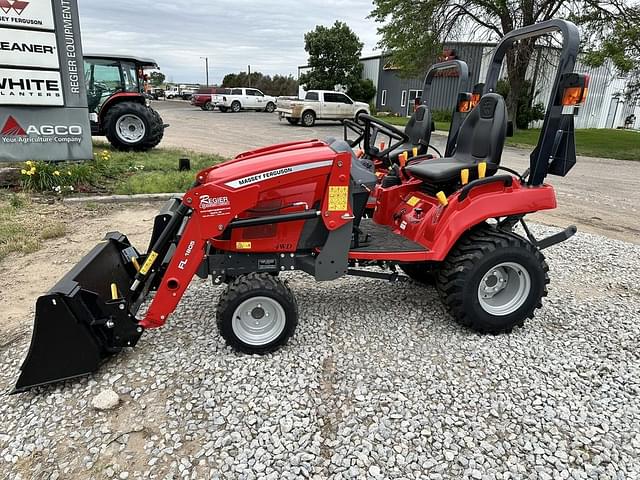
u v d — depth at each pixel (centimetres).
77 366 264
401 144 454
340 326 334
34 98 708
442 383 273
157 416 244
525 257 314
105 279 303
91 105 981
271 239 303
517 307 323
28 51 690
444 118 2506
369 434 233
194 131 1616
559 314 361
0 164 702
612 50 1408
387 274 324
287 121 2161
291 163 285
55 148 742
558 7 1655
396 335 324
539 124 2414
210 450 222
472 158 362
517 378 280
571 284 418
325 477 209
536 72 1811
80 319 260
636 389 271
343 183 293
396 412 248
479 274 309
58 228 510
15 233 497
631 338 327
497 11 1670
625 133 2380
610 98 2984
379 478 208
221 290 383
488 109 352
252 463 215
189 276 285
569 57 294
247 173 281
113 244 334
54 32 700
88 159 770
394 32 1809
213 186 275
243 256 306
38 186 653
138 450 222
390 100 3225
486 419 246
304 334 321
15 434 232
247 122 2069
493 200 313
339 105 1977
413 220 348
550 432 238
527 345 316
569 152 309
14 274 410
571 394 266
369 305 367
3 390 264
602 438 234
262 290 283
